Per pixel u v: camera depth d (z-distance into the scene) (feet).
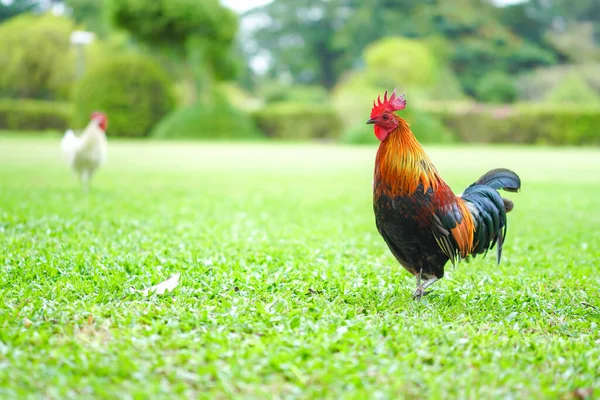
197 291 17.08
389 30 180.75
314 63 196.65
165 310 15.37
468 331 14.96
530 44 187.83
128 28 136.87
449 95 157.58
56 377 11.48
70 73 152.15
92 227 26.66
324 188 46.39
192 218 30.32
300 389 11.47
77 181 45.98
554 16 207.10
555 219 33.22
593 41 205.16
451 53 174.60
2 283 17.49
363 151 97.45
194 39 135.13
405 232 16.83
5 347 12.67
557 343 14.28
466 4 187.93
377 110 16.60
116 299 16.48
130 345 13.12
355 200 39.63
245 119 134.82
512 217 33.83
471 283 20.03
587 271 21.81
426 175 16.44
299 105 140.46
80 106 123.44
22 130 132.16
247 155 84.48
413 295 17.83
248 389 11.48
